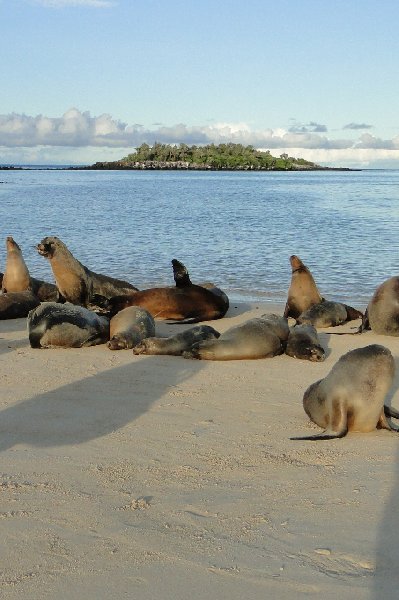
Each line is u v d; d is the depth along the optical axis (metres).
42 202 47.56
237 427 6.33
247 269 18.28
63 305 9.98
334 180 108.81
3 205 44.09
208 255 20.86
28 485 4.97
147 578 3.74
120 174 147.62
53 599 3.56
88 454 5.62
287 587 3.62
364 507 4.57
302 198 53.22
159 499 4.74
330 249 21.91
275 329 9.21
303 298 12.09
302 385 7.74
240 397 7.28
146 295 12.22
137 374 8.19
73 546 4.09
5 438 6.00
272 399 7.22
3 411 6.76
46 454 5.61
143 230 28.19
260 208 41.41
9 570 3.83
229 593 3.58
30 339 9.71
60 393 7.38
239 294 15.09
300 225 29.81
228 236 25.81
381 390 6.11
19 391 7.46
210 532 4.26
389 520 4.36
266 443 5.90
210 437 6.05
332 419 6.14
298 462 5.44
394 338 10.56
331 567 3.81
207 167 196.00
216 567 3.84
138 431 6.20
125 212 38.22
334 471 5.23
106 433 6.14
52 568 3.85
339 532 4.22
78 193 61.25
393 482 4.97
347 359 6.26
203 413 6.74
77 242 24.20
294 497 4.76
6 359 9.01
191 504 4.66
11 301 12.41
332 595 3.54
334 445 5.84
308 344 9.12
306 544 4.08
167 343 9.25
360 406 6.08
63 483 5.02
